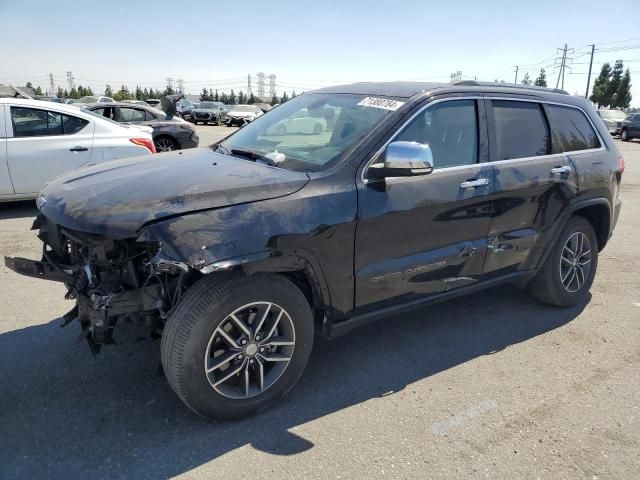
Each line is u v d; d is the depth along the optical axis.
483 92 3.94
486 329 4.29
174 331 2.69
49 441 2.77
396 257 3.40
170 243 2.55
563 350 3.96
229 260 2.64
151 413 3.03
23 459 2.63
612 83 70.75
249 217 2.77
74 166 7.57
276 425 2.97
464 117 3.78
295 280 3.18
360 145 3.27
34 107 7.37
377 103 3.63
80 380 3.33
